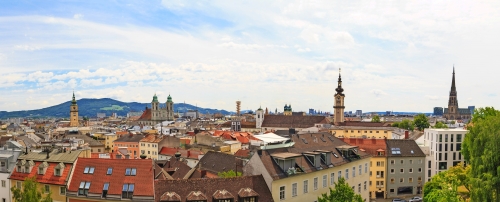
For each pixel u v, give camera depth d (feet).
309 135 315.78
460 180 324.60
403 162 454.40
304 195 247.09
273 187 223.51
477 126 276.21
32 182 184.55
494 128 254.06
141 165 228.22
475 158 260.21
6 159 272.31
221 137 615.98
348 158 296.92
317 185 258.98
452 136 469.98
